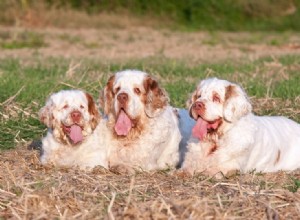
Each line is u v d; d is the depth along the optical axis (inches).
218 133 355.3
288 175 352.8
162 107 374.0
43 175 332.8
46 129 434.6
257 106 494.3
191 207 284.8
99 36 1198.9
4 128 435.8
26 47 1015.0
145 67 695.7
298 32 1453.0
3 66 724.0
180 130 397.7
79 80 568.1
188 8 1513.3
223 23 1497.3
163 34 1282.0
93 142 361.4
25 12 1364.4
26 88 529.3
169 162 386.6
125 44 1076.5
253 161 366.0
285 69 692.1
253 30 1483.8
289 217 285.7
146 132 370.6
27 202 292.7
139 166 362.6
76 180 323.6
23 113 461.4
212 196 302.7
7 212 289.4
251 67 703.1
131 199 295.9
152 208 285.1
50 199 295.9
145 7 1493.6
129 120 363.9
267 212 286.5
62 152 359.9
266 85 568.4
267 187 319.0
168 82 599.5
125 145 369.4
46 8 1396.4
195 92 357.1
